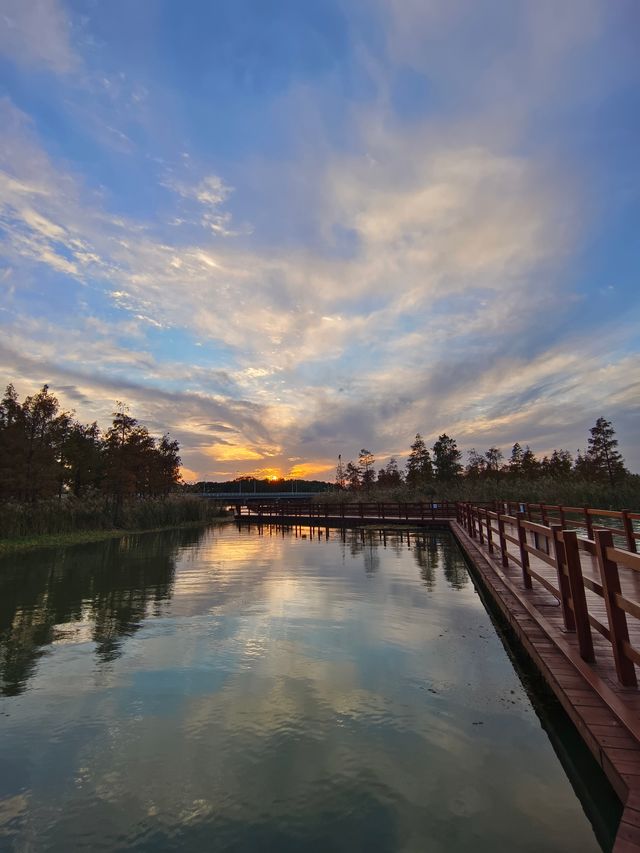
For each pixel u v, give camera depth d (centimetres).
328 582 1273
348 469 7969
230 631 838
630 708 402
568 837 338
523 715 518
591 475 4969
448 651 720
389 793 390
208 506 4522
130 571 1500
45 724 513
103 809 377
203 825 356
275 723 509
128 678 636
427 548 2011
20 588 1240
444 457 5453
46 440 2778
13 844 338
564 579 616
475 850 325
